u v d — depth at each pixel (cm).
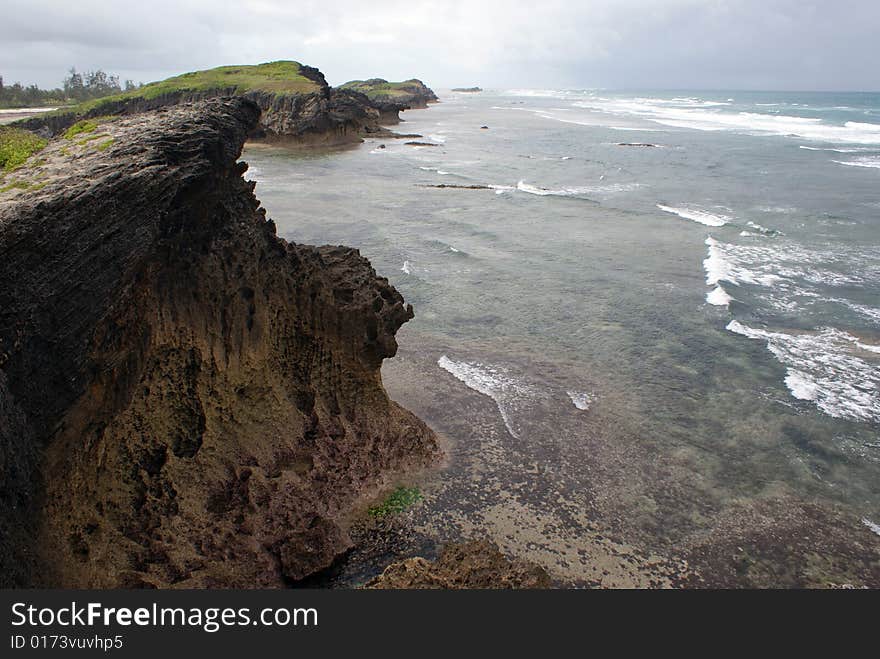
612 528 1322
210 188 1084
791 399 1834
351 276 1443
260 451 1252
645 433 1667
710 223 3744
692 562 1237
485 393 1845
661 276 2844
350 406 1429
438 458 1517
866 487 1473
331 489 1327
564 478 1475
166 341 1075
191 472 1133
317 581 1172
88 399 926
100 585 944
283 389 1330
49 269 837
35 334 827
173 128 1084
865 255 3086
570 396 1845
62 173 942
